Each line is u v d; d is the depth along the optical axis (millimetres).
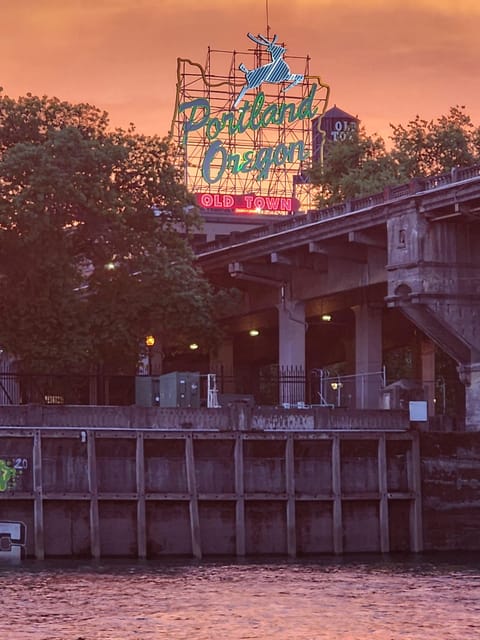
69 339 108938
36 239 104938
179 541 93500
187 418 94625
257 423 95562
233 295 120938
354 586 79438
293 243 115312
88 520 92438
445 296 102375
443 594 76688
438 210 101188
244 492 94312
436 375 145375
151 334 117125
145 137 113000
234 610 71625
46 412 92812
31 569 86062
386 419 98000
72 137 106938
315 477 96000
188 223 114188
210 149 163375
